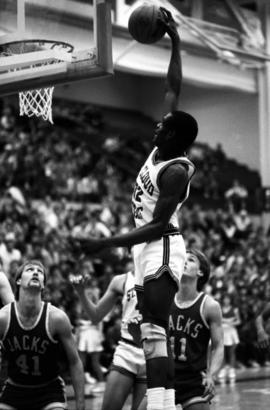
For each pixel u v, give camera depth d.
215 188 26.48
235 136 28.62
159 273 4.38
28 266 5.55
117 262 16.16
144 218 4.53
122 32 14.85
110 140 26.52
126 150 27.14
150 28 4.91
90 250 4.35
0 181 19.28
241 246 22.16
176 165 4.45
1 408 5.62
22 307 5.52
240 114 28.47
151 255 4.43
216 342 6.05
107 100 31.20
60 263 15.68
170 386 4.59
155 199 4.48
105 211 19.78
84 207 19.69
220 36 16.98
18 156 20.36
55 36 6.80
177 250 4.48
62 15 6.76
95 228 17.56
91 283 14.46
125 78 31.70
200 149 28.12
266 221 26.12
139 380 6.52
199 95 29.80
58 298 14.39
